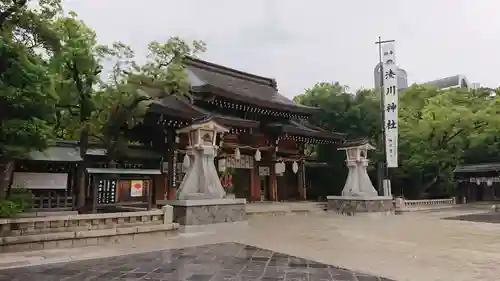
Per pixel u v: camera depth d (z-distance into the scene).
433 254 9.76
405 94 37.50
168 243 11.35
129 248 10.39
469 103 35.81
